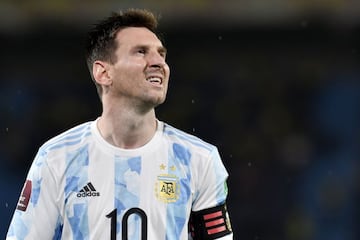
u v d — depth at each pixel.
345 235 43.69
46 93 45.81
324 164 45.25
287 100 45.94
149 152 11.85
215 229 12.00
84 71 45.56
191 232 12.25
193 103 45.81
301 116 45.81
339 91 45.72
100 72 11.95
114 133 11.83
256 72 45.50
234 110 45.91
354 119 45.59
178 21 39.06
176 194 11.78
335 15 38.75
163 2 37.62
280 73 45.59
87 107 45.97
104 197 11.67
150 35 11.82
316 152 45.47
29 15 38.69
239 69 45.34
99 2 37.81
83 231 11.66
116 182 11.72
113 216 11.62
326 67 44.97
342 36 41.88
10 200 44.41
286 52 43.84
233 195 44.22
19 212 11.95
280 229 43.38
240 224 43.44
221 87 45.91
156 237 11.65
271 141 45.56
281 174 44.88
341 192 44.59
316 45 42.97
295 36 41.97
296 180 44.84
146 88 11.54
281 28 40.75
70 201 11.69
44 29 40.44
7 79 45.06
